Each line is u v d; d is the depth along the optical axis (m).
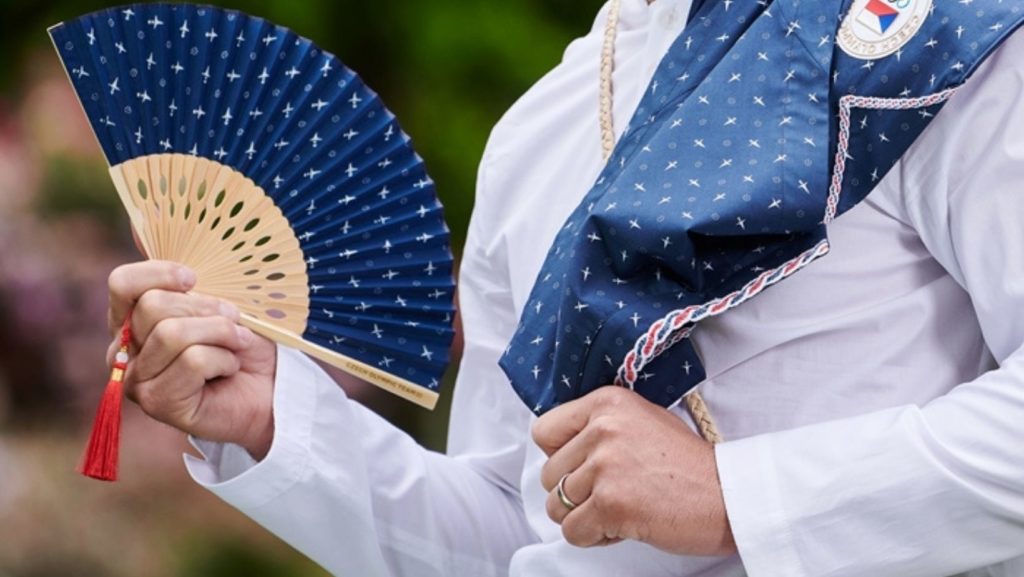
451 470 5.41
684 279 4.26
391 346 4.92
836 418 4.38
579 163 4.96
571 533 4.31
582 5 11.87
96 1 11.84
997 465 4.04
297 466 4.95
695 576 4.54
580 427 4.32
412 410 12.32
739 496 4.20
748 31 4.37
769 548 4.16
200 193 4.83
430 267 4.93
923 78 4.16
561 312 4.34
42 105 11.54
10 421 11.28
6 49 11.74
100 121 4.78
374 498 5.21
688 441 4.29
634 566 4.60
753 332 4.41
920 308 4.39
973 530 4.11
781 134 4.21
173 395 4.75
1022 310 4.14
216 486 4.95
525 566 4.79
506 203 5.18
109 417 4.64
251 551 11.54
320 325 4.90
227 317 4.78
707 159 4.24
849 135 4.22
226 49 4.82
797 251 4.22
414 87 11.80
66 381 11.33
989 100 4.18
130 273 4.71
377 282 4.91
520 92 11.80
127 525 11.30
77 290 11.29
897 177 4.32
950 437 4.09
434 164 11.80
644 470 4.21
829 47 4.25
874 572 4.15
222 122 4.82
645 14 5.01
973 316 4.43
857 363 4.39
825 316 4.39
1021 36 4.18
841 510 4.14
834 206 4.22
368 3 11.69
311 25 11.63
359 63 11.87
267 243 4.87
